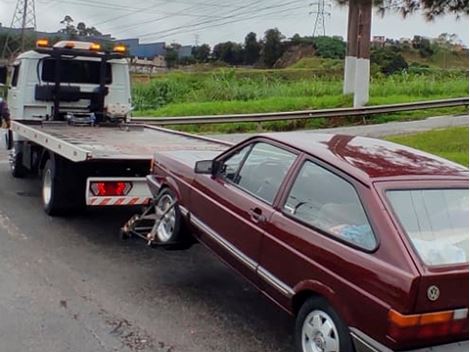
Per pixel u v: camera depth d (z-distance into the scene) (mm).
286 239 4211
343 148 4574
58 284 5668
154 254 6777
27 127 9445
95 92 10430
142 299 5391
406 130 19094
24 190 9945
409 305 3305
